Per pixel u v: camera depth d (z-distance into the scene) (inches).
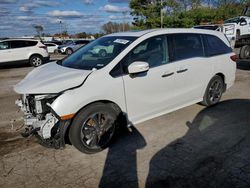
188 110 213.3
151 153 145.5
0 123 198.4
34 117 139.6
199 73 194.5
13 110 231.9
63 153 147.9
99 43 176.2
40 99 132.0
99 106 141.5
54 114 131.6
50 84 132.0
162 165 133.3
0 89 327.3
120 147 153.0
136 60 155.6
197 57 192.7
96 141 145.1
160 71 165.5
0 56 545.6
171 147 151.6
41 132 134.0
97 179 123.7
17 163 138.9
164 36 173.8
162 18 1386.6
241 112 206.8
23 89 135.2
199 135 166.9
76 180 123.3
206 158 138.7
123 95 149.8
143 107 162.1
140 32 171.2
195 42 194.7
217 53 211.8
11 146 158.4
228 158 138.4
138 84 155.1
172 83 174.6
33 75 155.3
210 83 209.6
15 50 560.1
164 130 175.2
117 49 155.6
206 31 208.4
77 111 134.9
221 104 227.9
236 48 688.4
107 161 138.6
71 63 164.4
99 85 139.9
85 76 138.2
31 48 578.2
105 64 147.1
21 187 119.2
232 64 225.6
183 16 1461.6
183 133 170.1
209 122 187.3
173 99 179.2
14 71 510.0
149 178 123.0
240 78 342.3
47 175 127.7
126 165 134.4
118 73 147.8
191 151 146.5
